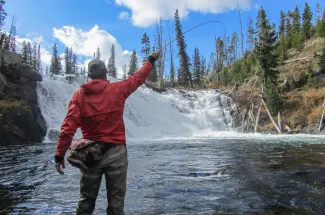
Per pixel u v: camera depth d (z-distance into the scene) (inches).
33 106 813.2
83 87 110.3
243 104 1339.8
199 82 2551.7
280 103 1152.8
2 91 768.9
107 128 109.6
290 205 150.9
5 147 548.7
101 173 112.6
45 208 155.1
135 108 1144.2
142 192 185.2
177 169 271.6
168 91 1465.3
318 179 210.2
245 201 160.4
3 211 149.7
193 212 143.8
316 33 1924.2
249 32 2529.5
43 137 788.0
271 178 216.4
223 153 396.5
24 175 248.8
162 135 1062.4
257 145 516.4
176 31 2041.1
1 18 1806.1
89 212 113.2
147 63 123.6
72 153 106.1
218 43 2984.7
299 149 427.5
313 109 1112.2
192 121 1253.7
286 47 1972.2
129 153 414.9
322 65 1338.6
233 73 1930.4
